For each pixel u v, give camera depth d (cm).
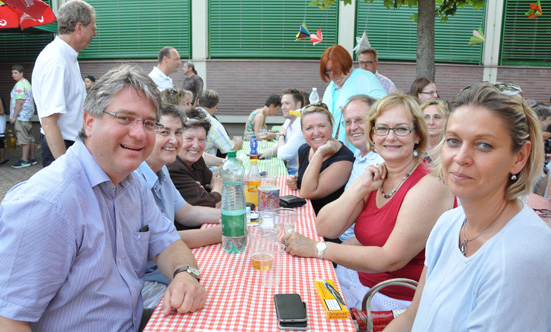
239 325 126
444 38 851
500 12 836
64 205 118
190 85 671
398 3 537
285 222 200
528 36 841
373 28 852
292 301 135
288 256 181
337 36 857
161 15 869
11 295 111
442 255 118
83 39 315
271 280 152
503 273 93
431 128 291
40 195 115
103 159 131
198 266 170
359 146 270
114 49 887
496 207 103
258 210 250
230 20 861
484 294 97
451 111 105
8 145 910
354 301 199
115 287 135
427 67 461
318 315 132
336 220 209
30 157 789
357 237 213
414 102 190
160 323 128
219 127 491
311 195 277
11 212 111
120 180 142
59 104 299
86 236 123
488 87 100
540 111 485
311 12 852
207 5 858
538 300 90
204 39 868
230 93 884
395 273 191
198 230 196
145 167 210
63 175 123
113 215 137
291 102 550
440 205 173
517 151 98
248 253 185
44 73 297
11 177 680
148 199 168
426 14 452
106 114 127
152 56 883
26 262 111
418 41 462
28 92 748
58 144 306
